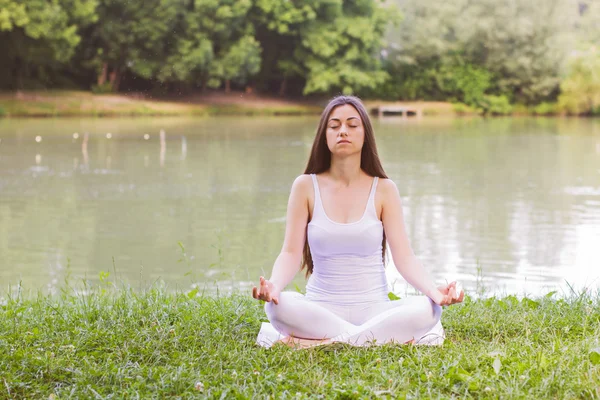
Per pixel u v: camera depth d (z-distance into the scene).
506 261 9.21
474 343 3.77
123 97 40.78
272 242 10.54
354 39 45.91
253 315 4.29
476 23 47.41
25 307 4.60
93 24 39.03
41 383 3.19
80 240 10.64
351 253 3.87
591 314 4.17
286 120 37.91
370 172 3.98
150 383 3.13
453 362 3.29
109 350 3.58
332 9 45.00
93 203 13.71
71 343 3.66
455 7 48.62
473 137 29.28
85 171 18.05
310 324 3.65
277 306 3.63
